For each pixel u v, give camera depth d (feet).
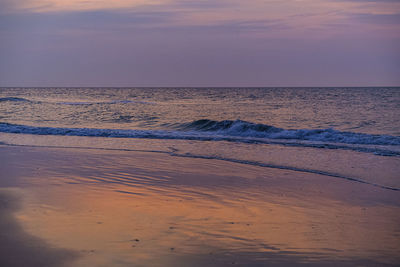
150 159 37.24
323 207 20.90
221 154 41.11
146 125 77.05
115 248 13.71
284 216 18.90
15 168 31.12
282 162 36.29
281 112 108.88
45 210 18.56
